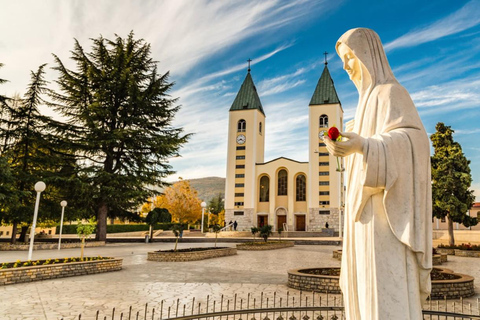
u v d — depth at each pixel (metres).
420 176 2.16
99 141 27.62
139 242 32.59
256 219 57.91
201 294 8.96
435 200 27.52
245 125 60.28
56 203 26.84
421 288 2.17
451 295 8.64
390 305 2.03
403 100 2.31
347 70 2.74
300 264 15.97
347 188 2.48
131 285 10.11
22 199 25.16
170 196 54.53
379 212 2.19
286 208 56.84
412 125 2.23
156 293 9.00
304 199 56.81
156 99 32.38
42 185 13.23
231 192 58.38
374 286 2.10
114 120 30.28
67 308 7.34
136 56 32.78
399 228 2.09
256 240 34.47
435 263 16.62
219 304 7.83
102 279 11.19
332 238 39.50
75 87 29.66
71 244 25.34
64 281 10.70
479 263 17.42
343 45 2.65
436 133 28.47
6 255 18.98
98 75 30.28
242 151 59.47
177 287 9.88
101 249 24.05
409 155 2.14
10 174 21.73
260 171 59.09
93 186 27.72
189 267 14.64
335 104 56.19
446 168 27.41
